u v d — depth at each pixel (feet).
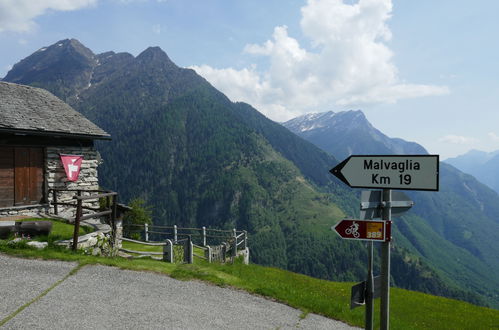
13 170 53.21
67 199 59.98
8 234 37.65
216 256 59.93
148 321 22.08
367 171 16.19
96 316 21.95
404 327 36.63
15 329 19.24
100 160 67.46
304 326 25.40
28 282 26.58
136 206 107.96
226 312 25.59
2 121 50.03
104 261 33.47
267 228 655.35
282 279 59.16
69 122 61.31
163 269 34.12
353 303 15.76
